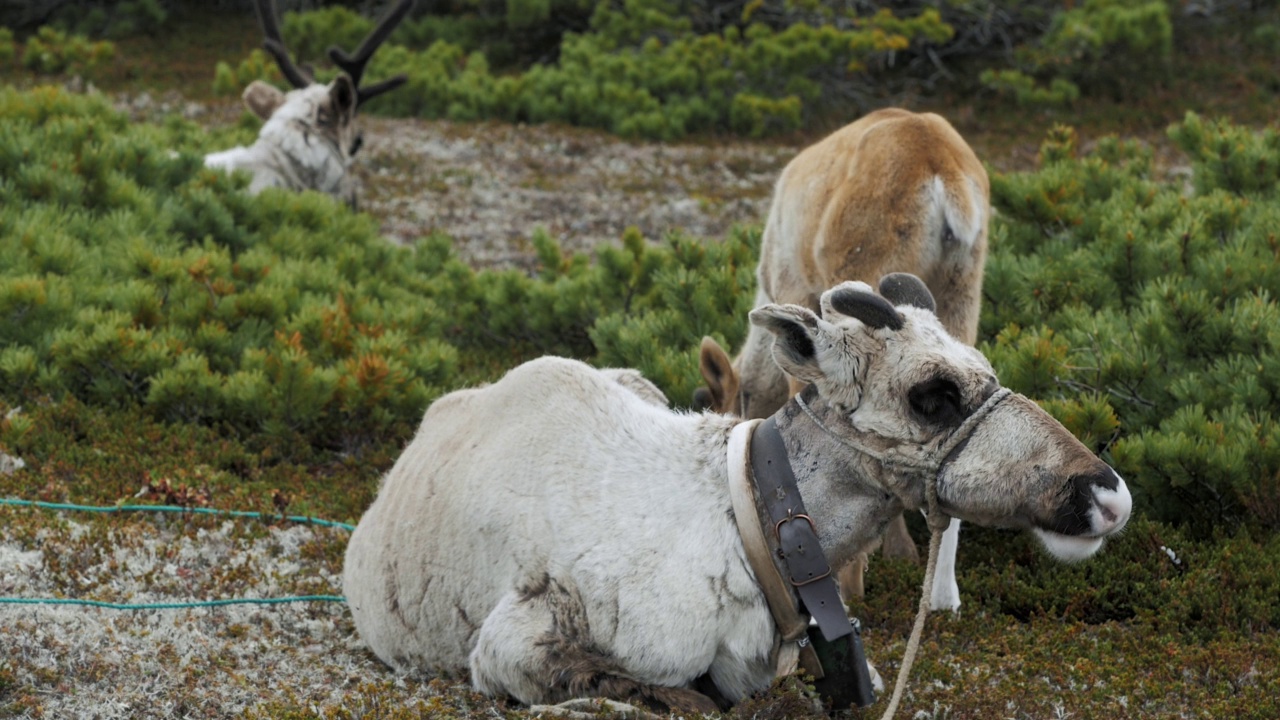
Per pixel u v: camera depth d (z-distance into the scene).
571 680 6.36
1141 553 9.43
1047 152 17.88
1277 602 8.73
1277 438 9.68
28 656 7.13
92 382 12.26
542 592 6.61
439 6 39.38
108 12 39.34
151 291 13.20
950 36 32.81
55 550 8.61
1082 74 32.34
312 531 9.69
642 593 6.41
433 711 6.56
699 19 35.56
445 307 16.30
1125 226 13.60
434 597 7.20
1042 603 9.05
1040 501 6.03
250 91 20.09
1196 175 16.25
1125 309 12.84
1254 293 11.92
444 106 31.11
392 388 12.22
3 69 33.56
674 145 28.98
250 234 16.31
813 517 6.45
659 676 6.41
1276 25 34.91
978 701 7.22
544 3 35.78
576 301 15.33
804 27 31.89
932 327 6.48
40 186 15.34
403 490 7.61
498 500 6.89
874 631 8.52
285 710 6.63
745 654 6.43
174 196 16.45
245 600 8.32
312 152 19.31
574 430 6.94
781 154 28.48
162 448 11.12
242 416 12.04
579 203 24.00
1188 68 32.78
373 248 17.19
